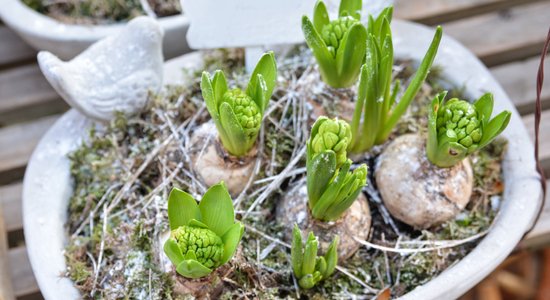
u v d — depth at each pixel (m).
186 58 0.62
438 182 0.52
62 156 0.57
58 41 0.65
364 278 0.53
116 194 0.55
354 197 0.47
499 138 0.57
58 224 0.54
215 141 0.53
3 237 0.62
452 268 0.50
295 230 0.47
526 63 0.71
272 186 0.53
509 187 0.55
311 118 0.55
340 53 0.51
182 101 0.59
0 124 0.73
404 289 0.52
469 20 0.73
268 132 0.56
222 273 0.49
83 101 0.55
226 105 0.46
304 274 0.50
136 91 0.58
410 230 0.55
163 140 0.57
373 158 0.56
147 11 0.70
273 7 0.56
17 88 0.71
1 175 0.68
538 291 0.62
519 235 0.52
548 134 0.66
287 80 0.59
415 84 0.51
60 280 0.51
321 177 0.47
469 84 0.59
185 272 0.45
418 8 0.74
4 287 0.58
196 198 0.53
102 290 0.51
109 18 0.72
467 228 0.53
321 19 0.52
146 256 0.52
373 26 0.50
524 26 0.72
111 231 0.53
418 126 0.58
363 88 0.48
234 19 0.56
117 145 0.57
